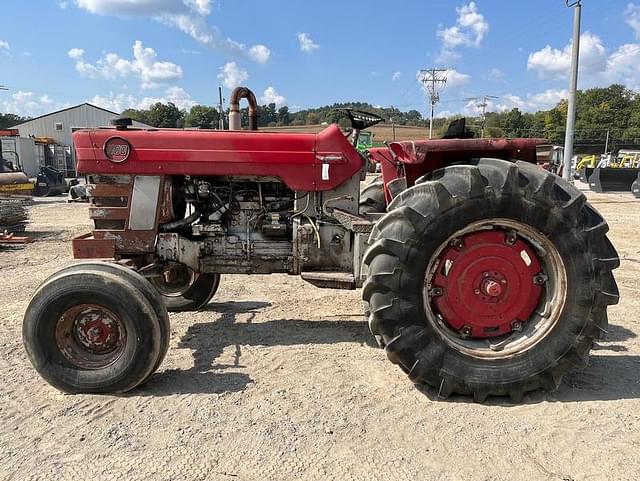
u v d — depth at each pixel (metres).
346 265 3.99
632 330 4.46
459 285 3.28
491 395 3.18
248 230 4.07
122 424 2.87
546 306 3.24
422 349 3.11
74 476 2.41
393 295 3.09
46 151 27.05
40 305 3.14
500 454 2.60
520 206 3.06
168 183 3.93
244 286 6.00
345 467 2.49
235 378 3.46
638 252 8.02
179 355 3.87
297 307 5.15
